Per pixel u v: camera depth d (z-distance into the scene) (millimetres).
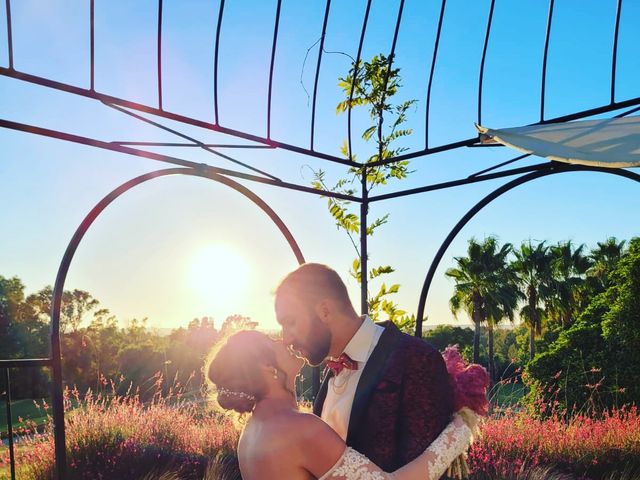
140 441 5320
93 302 35281
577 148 1794
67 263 1942
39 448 4809
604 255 32938
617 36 1992
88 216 1951
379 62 3018
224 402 1521
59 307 1952
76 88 1800
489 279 30734
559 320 32094
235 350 1519
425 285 2484
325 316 1619
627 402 13312
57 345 1953
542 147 1850
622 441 5887
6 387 2246
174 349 10930
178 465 5113
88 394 5824
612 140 1798
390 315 3137
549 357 15633
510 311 31094
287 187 2395
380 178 3158
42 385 17344
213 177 2188
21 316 37844
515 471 4883
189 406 5980
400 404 1517
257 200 2328
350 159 2586
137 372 16875
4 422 13227
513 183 2254
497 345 36531
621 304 14930
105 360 18922
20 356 36531
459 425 1505
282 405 1490
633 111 2006
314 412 1791
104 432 5312
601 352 14742
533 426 6004
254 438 1461
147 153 2002
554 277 31734
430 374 1521
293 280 1632
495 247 31578
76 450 4977
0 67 1662
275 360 1526
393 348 1584
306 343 1604
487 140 2246
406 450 1461
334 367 1652
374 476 1372
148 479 4762
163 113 1981
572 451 5688
